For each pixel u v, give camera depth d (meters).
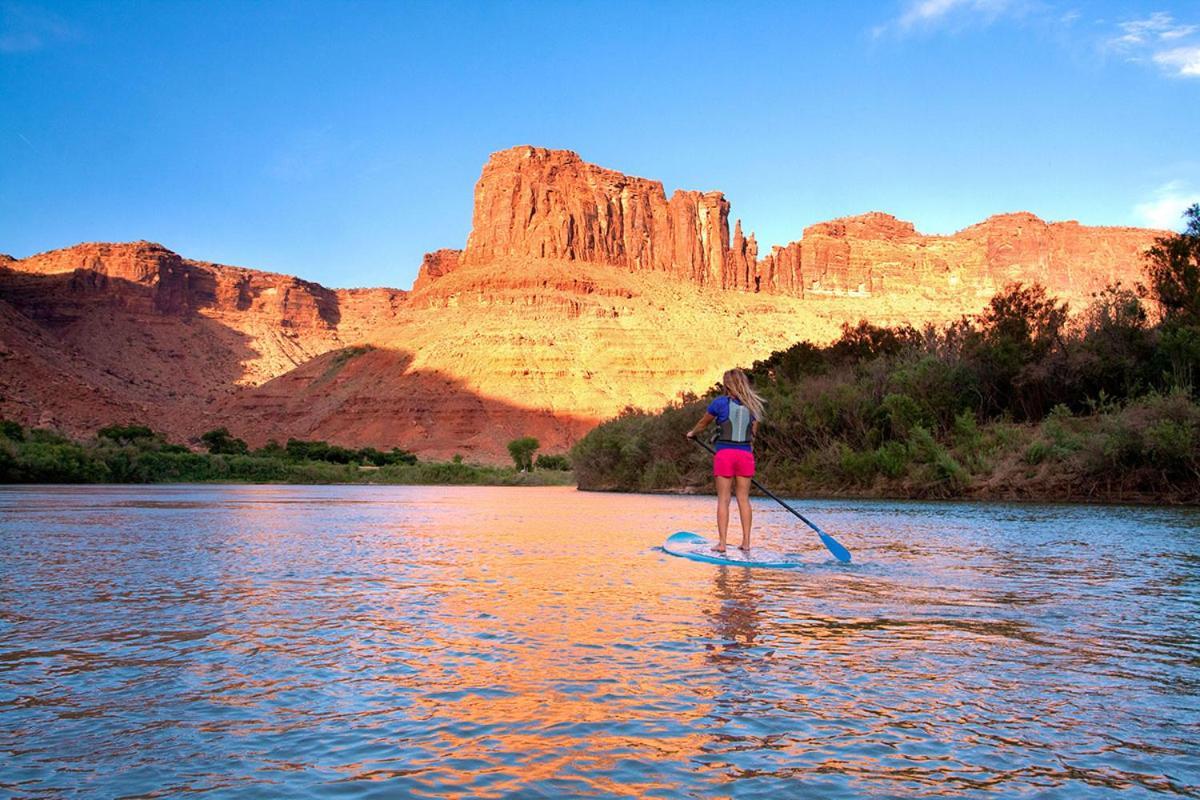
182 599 7.42
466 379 171.00
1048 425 29.58
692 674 4.66
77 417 130.12
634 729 3.77
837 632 5.75
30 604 7.15
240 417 184.62
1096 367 32.59
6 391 122.75
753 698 4.21
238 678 4.66
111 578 8.87
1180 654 5.13
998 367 35.06
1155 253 35.59
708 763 3.37
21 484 61.47
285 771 3.31
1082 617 6.30
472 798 3.04
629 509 26.42
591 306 194.25
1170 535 13.84
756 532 14.85
